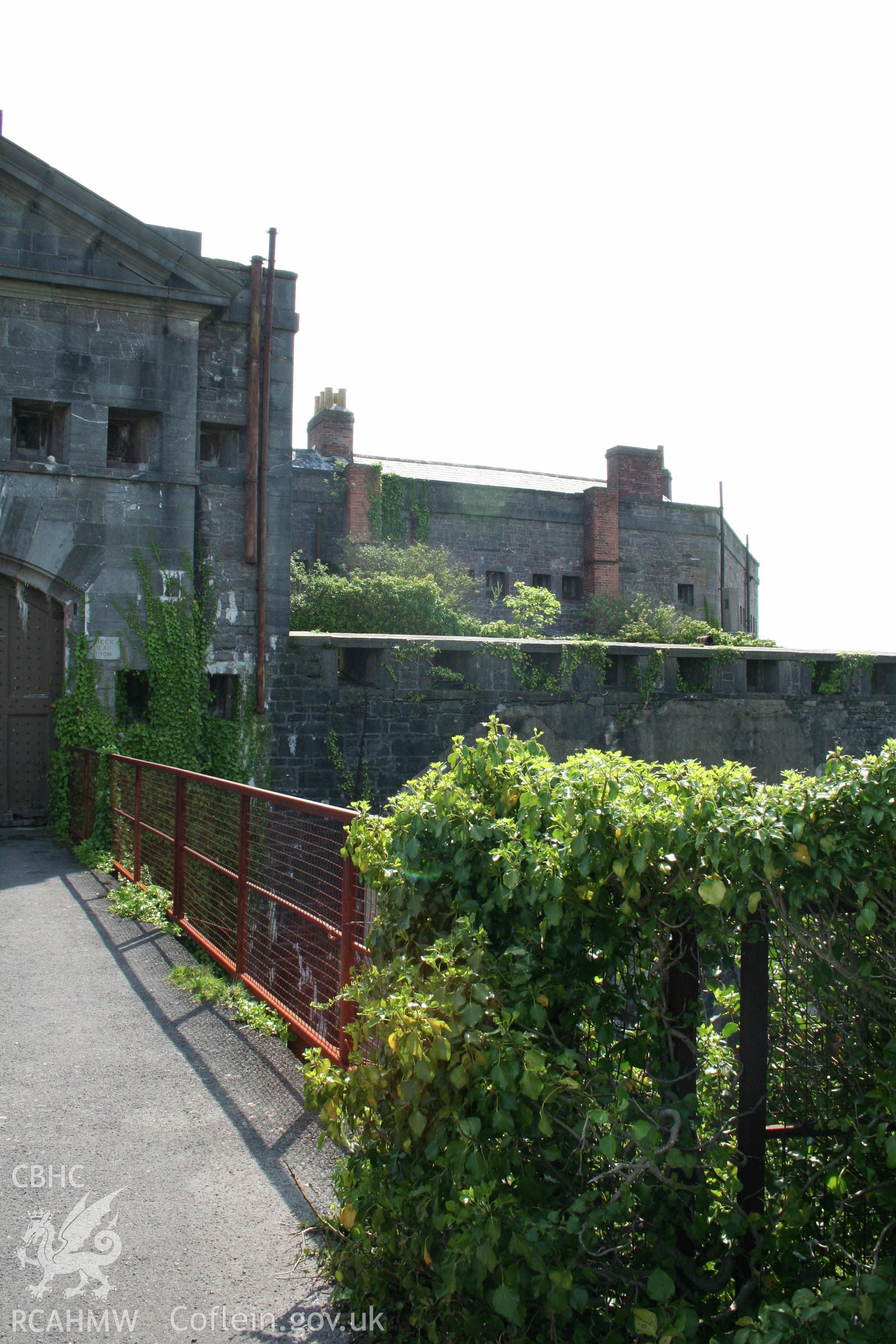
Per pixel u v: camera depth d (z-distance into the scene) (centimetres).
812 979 315
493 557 3231
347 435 3184
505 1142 293
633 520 3478
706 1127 353
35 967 715
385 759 1598
